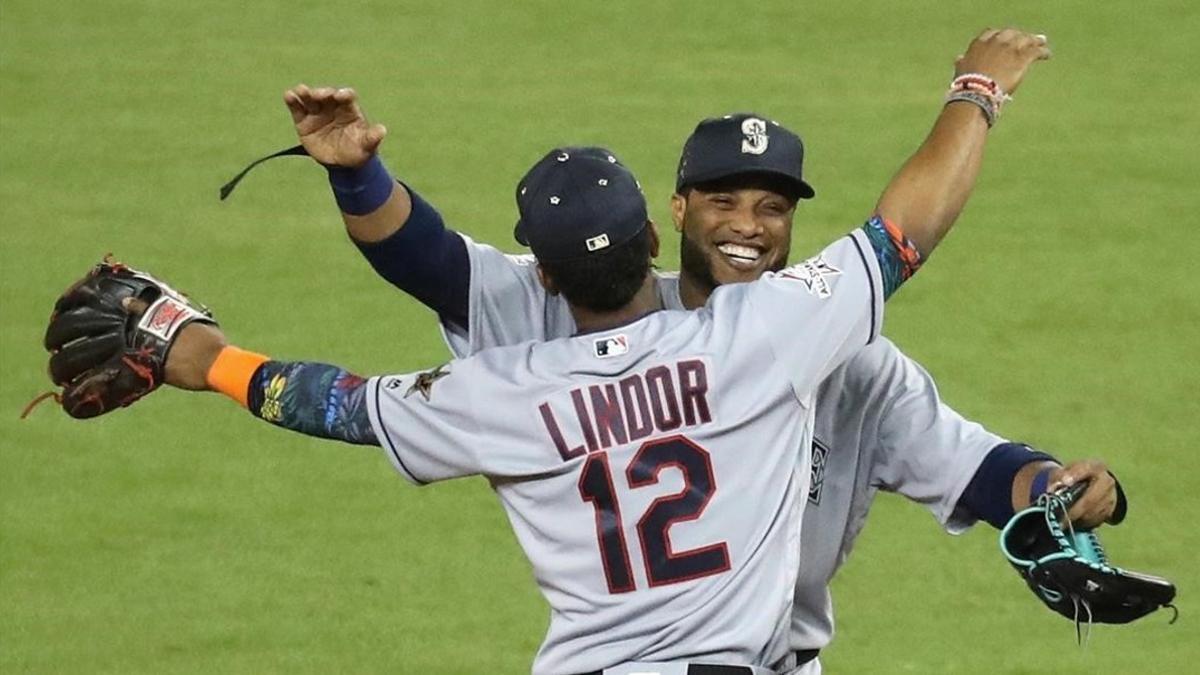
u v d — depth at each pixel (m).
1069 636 30.56
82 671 29.09
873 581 32.34
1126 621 17.53
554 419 16.91
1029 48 18.33
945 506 18.89
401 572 32.56
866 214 49.31
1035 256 47.09
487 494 35.62
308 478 36.09
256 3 68.12
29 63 61.06
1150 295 44.91
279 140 55.22
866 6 67.88
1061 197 50.97
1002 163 53.34
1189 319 43.75
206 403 39.22
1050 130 55.91
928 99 58.47
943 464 18.78
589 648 17.08
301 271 46.03
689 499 16.84
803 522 18.92
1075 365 41.34
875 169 52.56
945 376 40.72
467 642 30.14
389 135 55.16
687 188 18.73
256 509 34.81
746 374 16.89
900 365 19.22
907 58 62.47
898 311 43.94
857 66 61.72
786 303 17.00
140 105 57.78
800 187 18.64
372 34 65.12
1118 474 36.31
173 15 66.50
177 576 32.31
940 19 66.44
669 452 16.86
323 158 17.48
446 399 17.09
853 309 17.11
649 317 17.27
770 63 62.09
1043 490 18.08
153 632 30.38
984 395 39.84
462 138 55.12
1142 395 39.91
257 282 45.34
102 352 17.84
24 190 51.06
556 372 16.98
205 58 62.09
